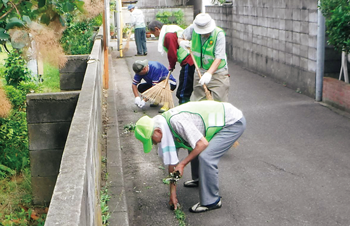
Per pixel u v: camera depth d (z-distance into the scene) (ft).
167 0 79.51
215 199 15.16
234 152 20.57
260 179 17.62
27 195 16.21
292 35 32.07
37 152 15.93
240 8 42.83
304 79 30.73
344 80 28.19
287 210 15.15
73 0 13.14
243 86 34.17
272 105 28.37
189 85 24.82
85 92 15.88
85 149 10.16
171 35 24.67
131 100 30.37
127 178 17.89
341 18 23.29
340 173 17.90
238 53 44.50
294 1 31.22
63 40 29.76
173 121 13.89
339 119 24.94
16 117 20.95
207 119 14.48
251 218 14.69
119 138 21.91
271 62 36.47
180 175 14.43
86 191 9.09
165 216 14.85
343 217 14.58
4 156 17.87
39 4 12.37
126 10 69.77
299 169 18.42
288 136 22.45
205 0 73.36
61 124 15.83
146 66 25.82
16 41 12.10
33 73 28.78
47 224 6.93
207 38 19.70
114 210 14.24
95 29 45.62
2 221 14.42
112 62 46.42
